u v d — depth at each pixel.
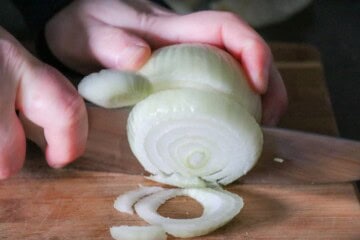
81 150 0.45
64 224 0.44
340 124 0.63
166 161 0.46
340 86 0.66
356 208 0.45
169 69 0.44
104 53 0.47
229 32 0.46
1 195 0.45
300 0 0.69
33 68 0.43
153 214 0.44
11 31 0.54
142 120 0.44
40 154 0.47
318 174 0.47
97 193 0.46
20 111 0.44
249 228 0.44
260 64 0.45
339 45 0.70
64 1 0.52
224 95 0.44
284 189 0.47
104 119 0.45
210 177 0.46
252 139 0.44
